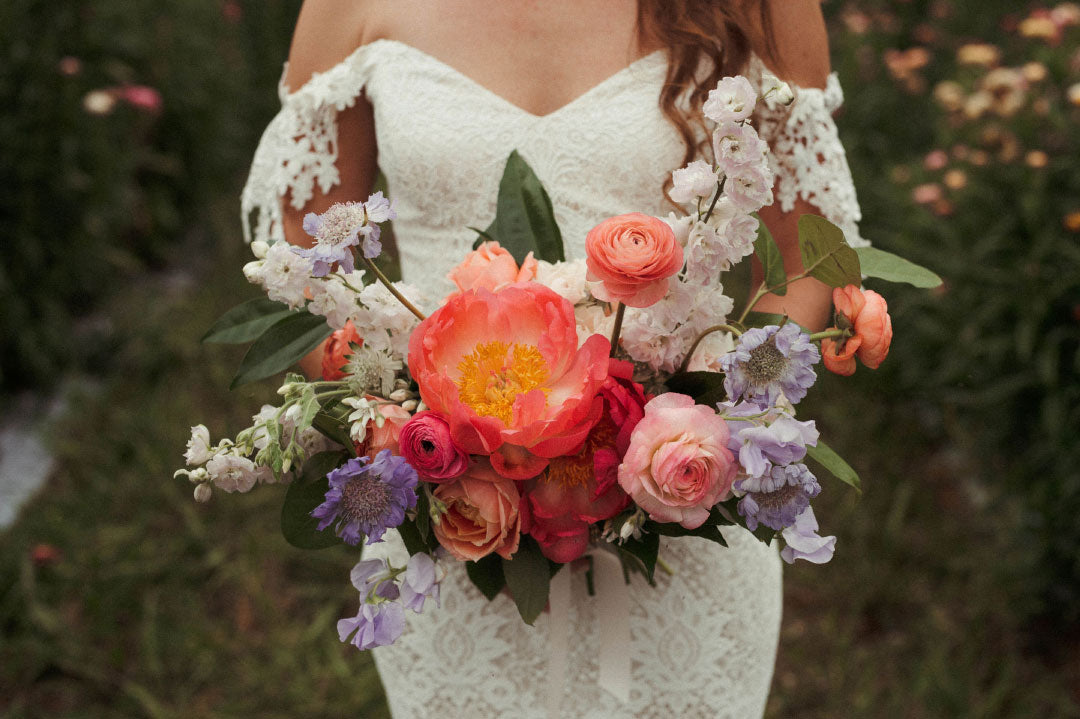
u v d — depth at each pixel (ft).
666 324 3.84
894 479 11.98
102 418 13.29
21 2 14.49
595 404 3.68
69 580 10.47
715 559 5.31
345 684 9.28
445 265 5.20
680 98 4.95
